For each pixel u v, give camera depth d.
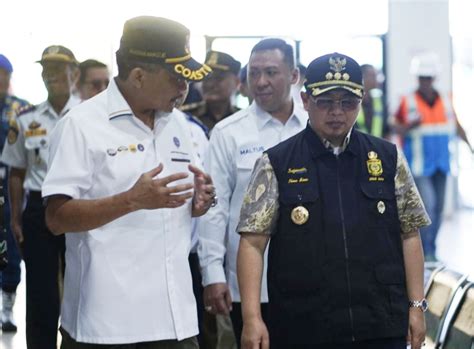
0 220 4.44
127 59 3.82
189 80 3.81
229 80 7.23
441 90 16.67
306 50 16.44
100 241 3.81
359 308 3.89
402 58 16.64
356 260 3.90
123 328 3.81
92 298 3.81
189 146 4.10
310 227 3.92
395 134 12.77
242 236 4.03
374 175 3.98
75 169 3.77
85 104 3.89
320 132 3.98
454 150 18.39
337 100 3.89
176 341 3.92
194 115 7.38
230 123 5.17
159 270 3.88
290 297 3.94
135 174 3.86
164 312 3.88
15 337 8.34
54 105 6.83
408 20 16.61
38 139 6.75
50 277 6.21
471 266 11.83
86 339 3.81
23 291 10.69
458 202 19.23
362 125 11.87
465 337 4.61
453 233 15.77
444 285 5.19
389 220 3.97
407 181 4.06
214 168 5.14
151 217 3.87
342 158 3.99
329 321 3.89
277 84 5.06
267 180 3.98
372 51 16.66
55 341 6.21
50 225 3.83
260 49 5.10
